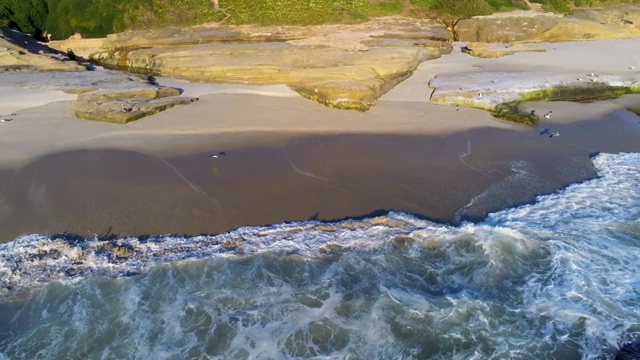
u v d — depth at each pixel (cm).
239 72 2591
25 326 1127
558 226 1455
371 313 1164
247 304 1187
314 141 1953
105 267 1280
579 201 1590
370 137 1998
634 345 1052
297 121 2120
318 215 1512
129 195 1574
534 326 1116
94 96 2200
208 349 1070
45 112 2117
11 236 1386
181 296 1206
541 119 2219
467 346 1074
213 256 1325
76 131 1966
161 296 1205
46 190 1586
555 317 1133
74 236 1392
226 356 1052
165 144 1892
